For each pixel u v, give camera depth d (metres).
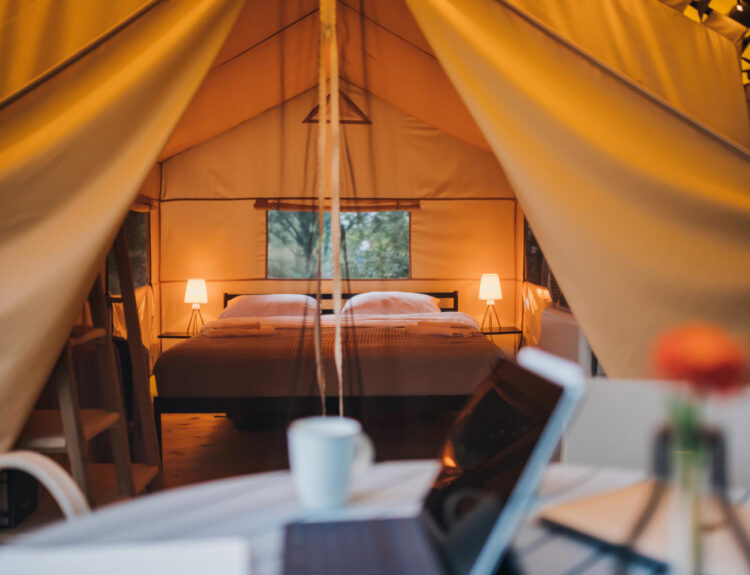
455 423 1.03
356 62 4.82
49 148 2.02
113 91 2.07
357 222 5.77
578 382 0.70
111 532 0.88
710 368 0.55
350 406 3.64
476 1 2.31
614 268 2.25
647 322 2.26
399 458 3.45
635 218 2.24
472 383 3.69
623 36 2.35
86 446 2.13
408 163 5.73
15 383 1.97
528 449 0.80
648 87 2.35
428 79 4.59
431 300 5.57
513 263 5.86
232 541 0.76
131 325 2.77
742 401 1.22
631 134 2.29
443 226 5.82
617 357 2.28
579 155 2.24
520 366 0.95
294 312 5.38
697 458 0.65
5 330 1.96
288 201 5.66
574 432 1.37
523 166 2.25
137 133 2.09
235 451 3.65
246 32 3.83
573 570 0.74
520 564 0.76
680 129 2.31
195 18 2.14
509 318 5.88
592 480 1.08
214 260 5.70
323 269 5.74
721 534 0.83
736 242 2.24
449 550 0.76
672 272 2.24
